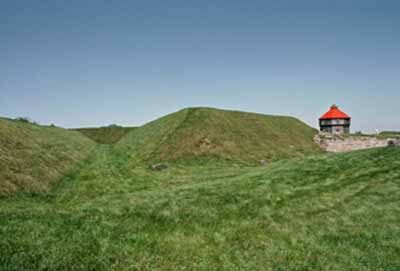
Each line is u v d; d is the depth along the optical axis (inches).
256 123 2158.0
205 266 317.4
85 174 868.0
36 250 310.5
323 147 2101.4
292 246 372.8
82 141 1921.8
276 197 578.6
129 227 402.9
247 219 462.6
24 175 660.7
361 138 2073.1
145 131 2142.0
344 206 524.4
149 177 908.0
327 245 376.2
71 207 502.9
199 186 693.9
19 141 962.1
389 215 478.6
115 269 297.9
